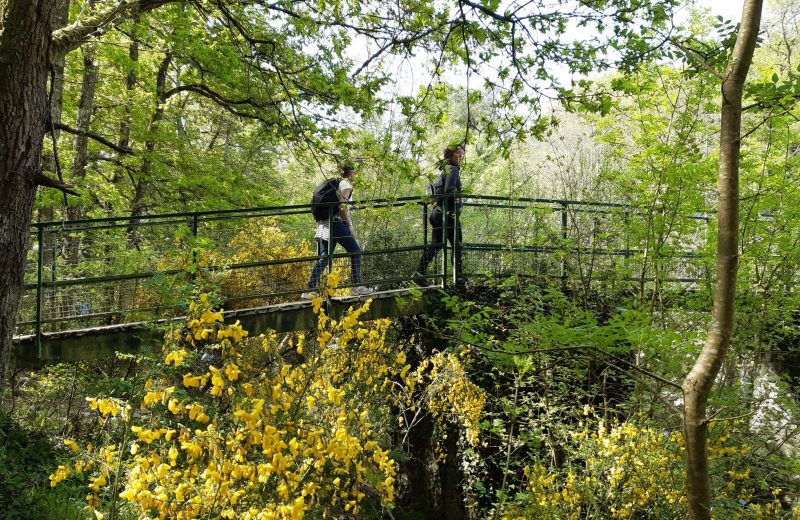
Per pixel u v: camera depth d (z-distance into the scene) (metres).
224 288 6.65
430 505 7.17
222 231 7.80
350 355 5.75
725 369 5.33
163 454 2.67
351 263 6.59
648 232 5.43
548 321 4.21
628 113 5.61
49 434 5.29
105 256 6.67
